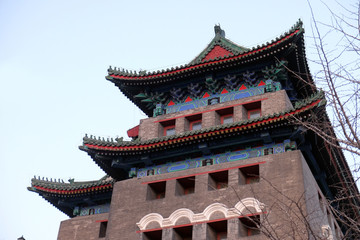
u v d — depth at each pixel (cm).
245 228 3469
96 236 3981
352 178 1908
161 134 4288
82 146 4081
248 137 3747
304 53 4022
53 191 4184
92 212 4212
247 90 4203
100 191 4141
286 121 3572
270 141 3706
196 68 4253
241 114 4034
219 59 4184
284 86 4231
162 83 4419
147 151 3966
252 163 3638
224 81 4291
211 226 3528
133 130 4862
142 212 3750
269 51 4044
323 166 3900
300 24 3916
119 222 3775
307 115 3444
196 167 3831
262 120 3631
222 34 4866
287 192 3391
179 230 3597
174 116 4294
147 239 3681
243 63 4156
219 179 3794
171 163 3966
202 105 4291
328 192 4088
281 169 3528
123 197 3900
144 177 3944
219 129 3731
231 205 3469
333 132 1862
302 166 3500
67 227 4106
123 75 4412
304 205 3241
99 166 4250
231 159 3759
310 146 3706
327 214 3788
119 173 4231
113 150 3997
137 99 4556
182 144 3866
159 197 3984
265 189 3462
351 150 1670
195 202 3622
